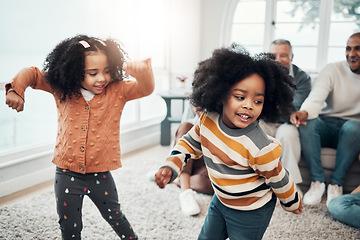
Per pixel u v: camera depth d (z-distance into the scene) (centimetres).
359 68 220
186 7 392
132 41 335
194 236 163
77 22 283
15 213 184
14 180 222
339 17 352
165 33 395
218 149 104
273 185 104
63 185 122
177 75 405
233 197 105
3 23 235
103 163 124
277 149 101
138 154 319
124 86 128
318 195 205
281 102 107
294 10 369
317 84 233
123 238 137
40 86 126
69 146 121
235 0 388
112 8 312
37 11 253
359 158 203
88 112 122
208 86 101
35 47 254
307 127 216
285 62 242
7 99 113
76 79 116
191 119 251
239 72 96
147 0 360
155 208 195
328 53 361
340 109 232
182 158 112
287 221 180
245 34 397
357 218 168
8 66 239
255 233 107
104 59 119
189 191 204
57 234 162
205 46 409
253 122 104
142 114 388
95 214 184
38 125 312
